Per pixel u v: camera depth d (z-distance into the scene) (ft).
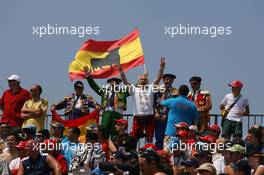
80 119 210.59
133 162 155.22
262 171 162.20
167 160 154.10
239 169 152.35
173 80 210.59
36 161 170.40
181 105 201.05
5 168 172.24
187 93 202.49
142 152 158.10
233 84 214.07
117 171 154.61
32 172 169.99
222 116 215.72
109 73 227.20
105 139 188.24
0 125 206.28
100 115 214.28
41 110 213.25
